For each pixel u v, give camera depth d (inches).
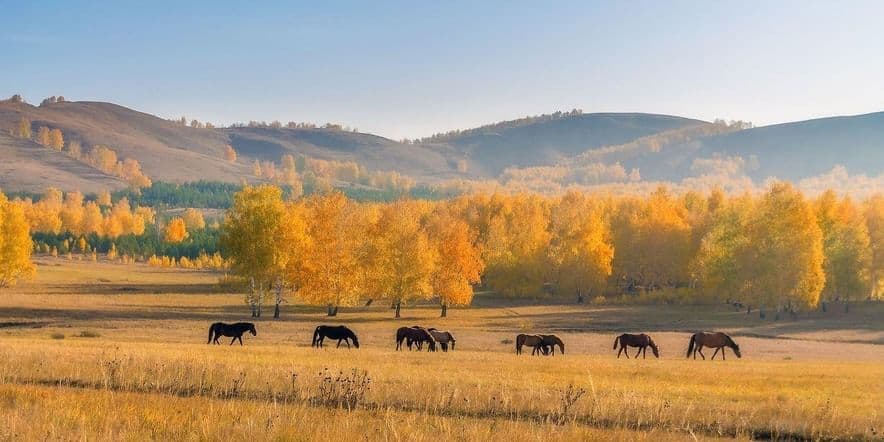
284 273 3260.3
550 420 823.7
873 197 5487.2
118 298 3873.0
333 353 1581.0
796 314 3676.2
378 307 3919.8
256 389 927.0
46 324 2556.6
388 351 1771.7
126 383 943.0
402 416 779.4
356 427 694.5
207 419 686.5
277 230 3191.4
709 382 1204.5
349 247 3341.5
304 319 3134.8
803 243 3415.4
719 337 2037.4
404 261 3378.4
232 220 3218.5
